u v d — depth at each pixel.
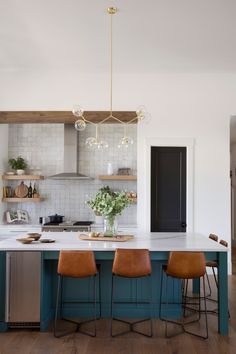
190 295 4.60
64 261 3.34
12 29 4.32
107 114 5.97
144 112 4.32
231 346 3.11
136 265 3.31
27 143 6.61
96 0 3.67
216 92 5.98
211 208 5.89
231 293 4.73
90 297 3.90
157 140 5.95
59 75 6.01
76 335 3.36
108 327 3.57
